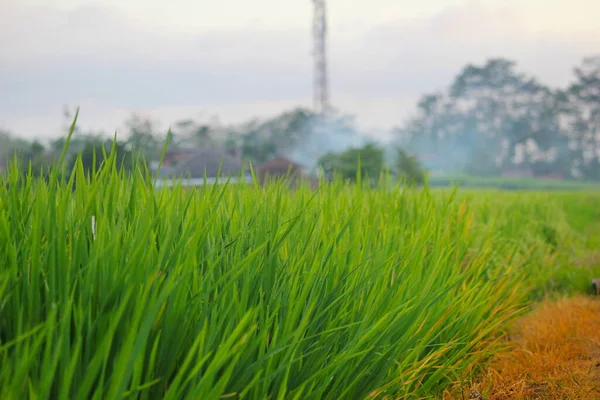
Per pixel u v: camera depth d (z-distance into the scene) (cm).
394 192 517
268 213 325
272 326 271
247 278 253
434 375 362
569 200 2189
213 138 11850
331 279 304
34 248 214
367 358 299
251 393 242
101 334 207
